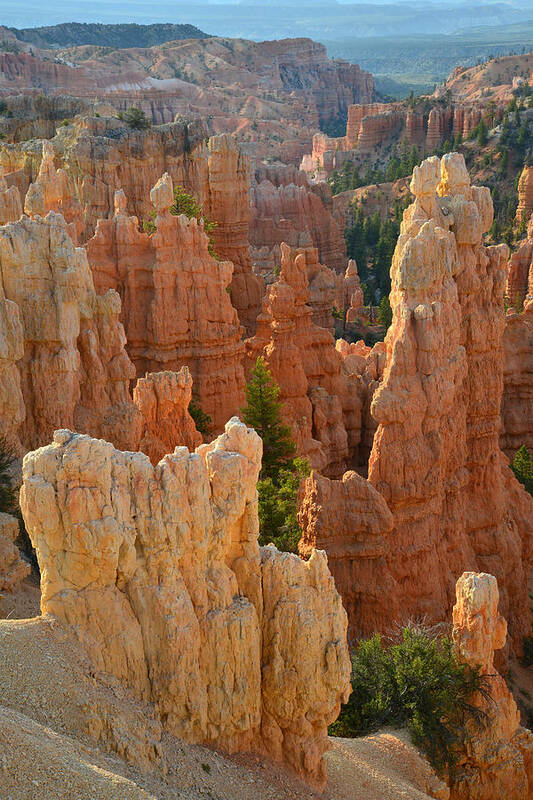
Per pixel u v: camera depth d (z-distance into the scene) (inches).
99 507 898.7
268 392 2207.2
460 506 1914.4
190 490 938.7
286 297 2508.6
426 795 1117.1
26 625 892.6
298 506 1711.4
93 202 3548.2
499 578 1996.8
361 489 1658.5
